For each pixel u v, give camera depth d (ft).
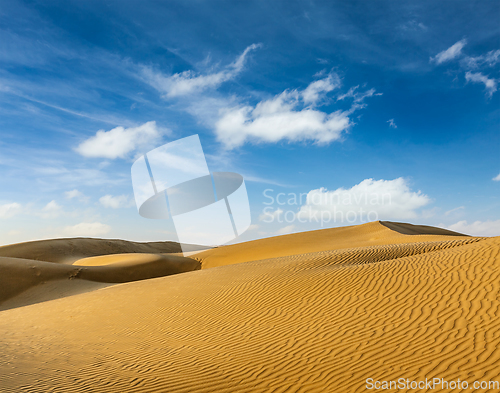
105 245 257.14
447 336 20.22
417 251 54.03
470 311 22.39
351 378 17.78
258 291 34.73
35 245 209.05
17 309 54.19
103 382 20.45
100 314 40.29
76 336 33.94
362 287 29.84
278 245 132.67
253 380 18.99
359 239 137.08
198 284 42.83
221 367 21.31
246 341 25.23
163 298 40.78
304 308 28.73
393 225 169.99
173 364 22.95
